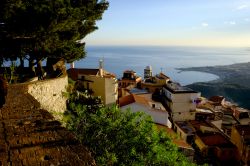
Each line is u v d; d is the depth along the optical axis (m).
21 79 29.42
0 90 11.62
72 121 17.05
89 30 29.67
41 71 32.16
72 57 30.34
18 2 21.45
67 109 28.17
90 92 44.72
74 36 26.72
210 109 72.00
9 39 24.62
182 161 15.59
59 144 5.69
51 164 4.86
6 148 5.51
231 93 157.38
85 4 28.06
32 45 25.31
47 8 21.95
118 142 15.45
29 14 21.83
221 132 56.94
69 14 22.89
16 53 25.95
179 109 63.62
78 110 18.11
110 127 16.06
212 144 49.28
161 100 69.81
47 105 23.72
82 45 31.28
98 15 28.84
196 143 52.34
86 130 16.27
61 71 33.09
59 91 26.56
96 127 16.25
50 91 24.42
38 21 22.20
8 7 21.30
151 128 16.23
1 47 24.97
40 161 4.99
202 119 65.25
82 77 46.25
